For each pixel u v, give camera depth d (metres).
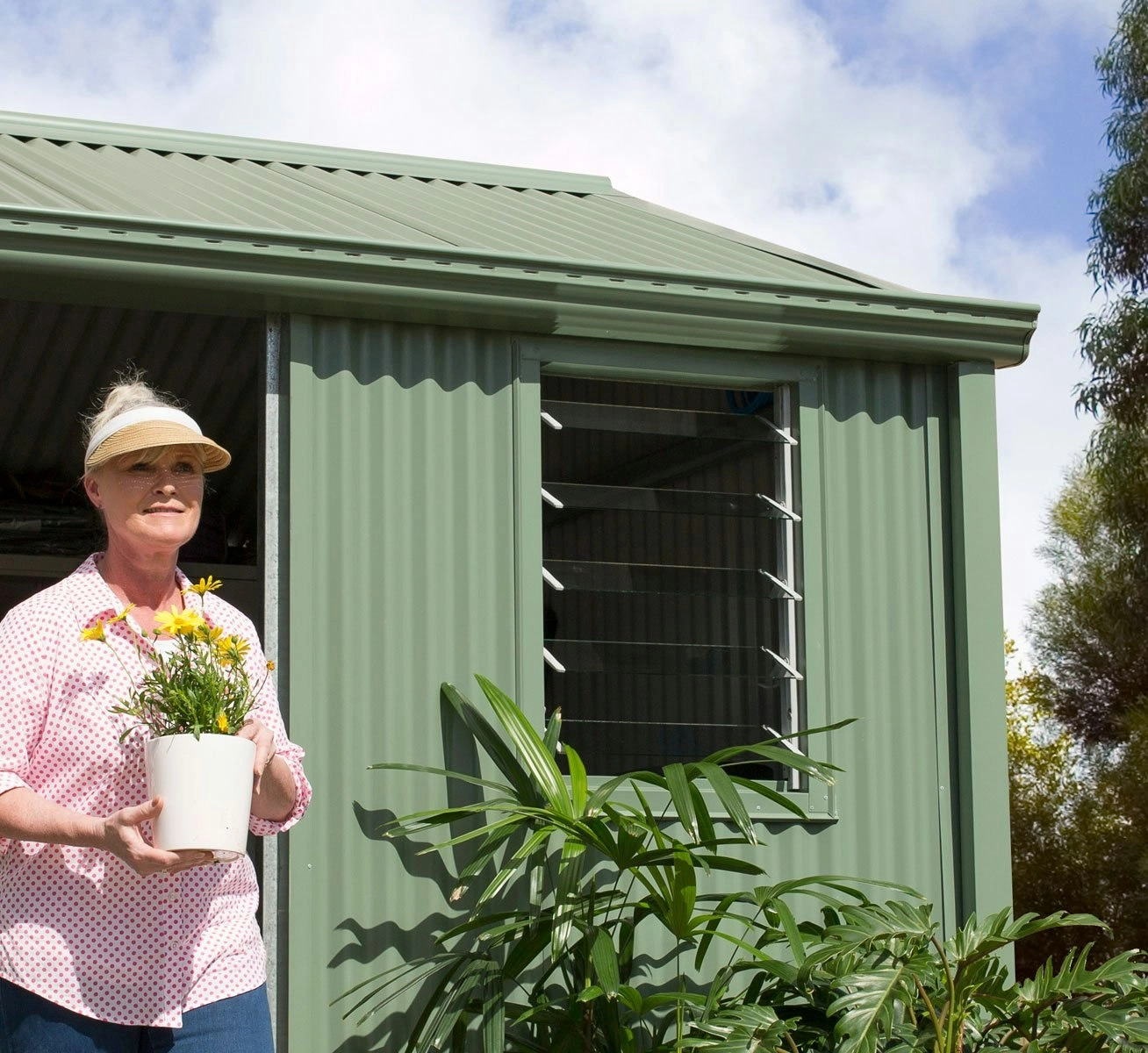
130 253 3.45
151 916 2.59
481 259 3.73
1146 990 3.55
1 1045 2.55
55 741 2.60
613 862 3.86
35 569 6.05
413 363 3.85
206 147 5.29
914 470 4.27
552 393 4.84
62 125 5.10
